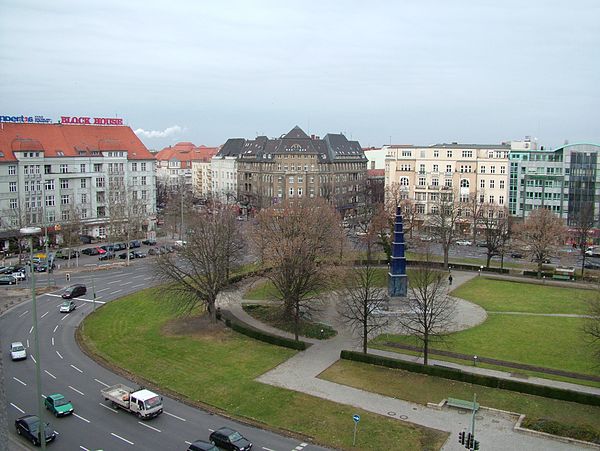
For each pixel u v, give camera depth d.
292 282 82.19
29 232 46.31
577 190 161.00
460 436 47.44
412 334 73.50
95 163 156.50
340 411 57.44
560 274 117.62
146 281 113.75
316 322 86.38
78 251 139.75
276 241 90.12
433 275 107.69
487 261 128.75
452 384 64.06
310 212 102.25
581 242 131.88
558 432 52.09
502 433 52.97
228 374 67.00
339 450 50.28
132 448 50.34
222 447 50.06
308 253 85.56
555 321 87.00
